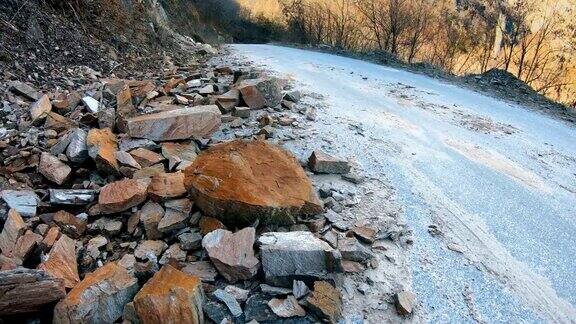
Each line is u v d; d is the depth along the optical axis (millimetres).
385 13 21344
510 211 4852
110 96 6805
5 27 7531
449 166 5840
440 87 10609
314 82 10047
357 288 3457
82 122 5816
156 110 6613
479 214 4727
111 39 10562
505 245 4238
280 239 3508
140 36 12062
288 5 28812
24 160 4828
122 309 3070
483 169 5840
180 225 3887
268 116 6496
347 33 23938
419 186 5195
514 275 3834
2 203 3998
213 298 3234
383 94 9352
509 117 8398
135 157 4879
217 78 9141
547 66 23656
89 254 3676
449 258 3965
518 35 23594
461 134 7145
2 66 6828
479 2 24672
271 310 3152
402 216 4508
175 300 2918
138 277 3365
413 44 20766
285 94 7949
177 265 3518
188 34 20312
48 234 3666
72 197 4156
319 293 3207
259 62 13008
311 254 3385
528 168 6020
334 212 4352
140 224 3955
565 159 6453
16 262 3338
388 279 3613
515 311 3438
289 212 3895
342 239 3877
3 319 2977
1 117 5734
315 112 7477
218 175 3963
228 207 3785
